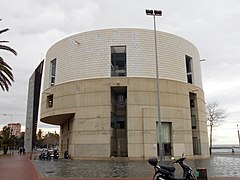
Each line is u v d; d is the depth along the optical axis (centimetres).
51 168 2155
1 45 2569
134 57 3659
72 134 3606
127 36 3725
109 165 2469
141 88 3531
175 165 2398
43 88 4528
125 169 2030
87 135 3438
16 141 8412
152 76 3634
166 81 3653
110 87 3550
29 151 7050
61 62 4003
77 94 3638
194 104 4103
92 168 2138
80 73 3731
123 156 3525
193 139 4006
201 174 1213
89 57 3738
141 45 3709
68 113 3650
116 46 3731
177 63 3872
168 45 3847
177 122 3556
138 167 2219
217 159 3494
